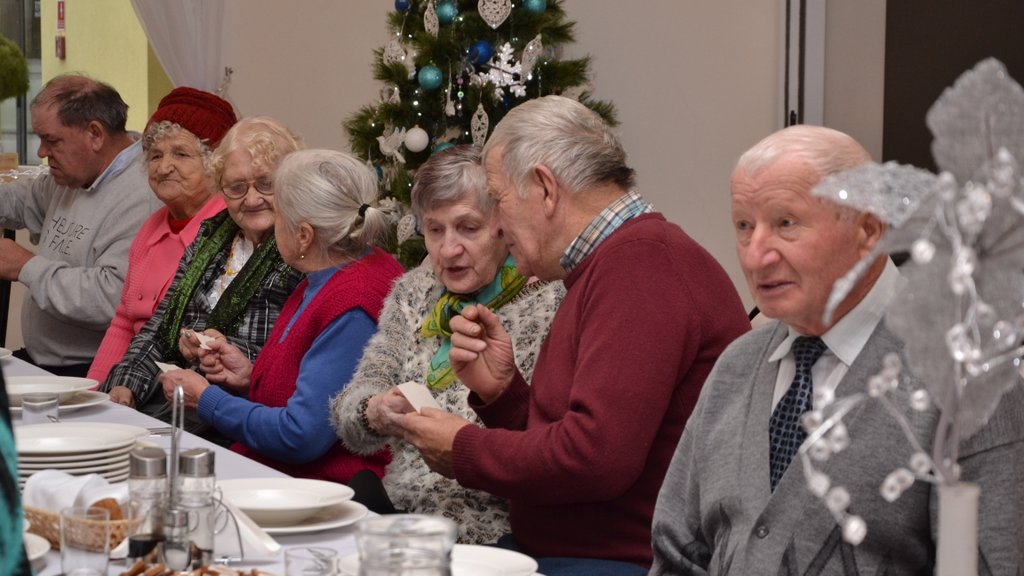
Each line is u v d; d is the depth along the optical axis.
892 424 1.54
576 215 2.26
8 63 4.76
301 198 2.94
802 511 1.59
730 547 1.69
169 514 1.45
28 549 1.58
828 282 1.59
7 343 7.03
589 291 2.17
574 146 2.24
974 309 0.89
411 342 2.76
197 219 4.07
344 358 2.87
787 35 5.88
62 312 4.46
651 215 2.25
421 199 2.61
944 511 0.93
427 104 5.10
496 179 2.31
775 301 1.62
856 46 5.82
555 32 5.21
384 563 1.00
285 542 1.80
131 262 4.18
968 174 0.91
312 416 2.82
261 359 3.06
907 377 1.55
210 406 2.95
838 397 1.60
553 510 2.21
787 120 5.91
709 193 6.12
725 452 1.75
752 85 6.00
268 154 3.44
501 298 2.58
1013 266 0.93
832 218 1.57
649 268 2.12
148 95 6.62
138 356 3.74
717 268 2.21
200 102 4.13
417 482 2.60
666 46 6.12
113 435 2.31
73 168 4.62
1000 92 0.90
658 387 2.07
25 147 8.20
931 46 5.64
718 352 2.16
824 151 1.58
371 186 3.04
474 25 5.05
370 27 6.58
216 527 1.63
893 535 1.55
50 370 4.66
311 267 3.01
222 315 3.45
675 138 6.15
